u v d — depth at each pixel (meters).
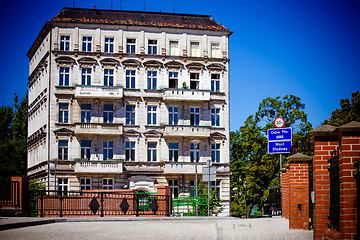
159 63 69.00
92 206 32.78
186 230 23.03
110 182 66.56
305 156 23.56
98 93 66.25
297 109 73.31
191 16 72.56
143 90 68.44
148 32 69.38
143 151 67.88
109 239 18.81
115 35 68.50
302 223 23.14
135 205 37.19
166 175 67.94
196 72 70.19
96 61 67.81
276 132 38.25
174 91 68.06
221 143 70.19
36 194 32.31
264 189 74.50
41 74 71.50
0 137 95.88
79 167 65.00
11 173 81.19
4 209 30.44
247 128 74.94
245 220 31.14
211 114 70.50
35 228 22.44
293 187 23.48
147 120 68.56
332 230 15.87
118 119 67.56
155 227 24.34
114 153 67.12
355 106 59.19
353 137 13.99
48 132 66.25
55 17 67.56
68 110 66.88
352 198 13.88
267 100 74.62
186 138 69.00
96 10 69.62
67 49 67.69
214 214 55.12
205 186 69.31
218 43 71.25
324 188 17.30
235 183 77.81
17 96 95.00
